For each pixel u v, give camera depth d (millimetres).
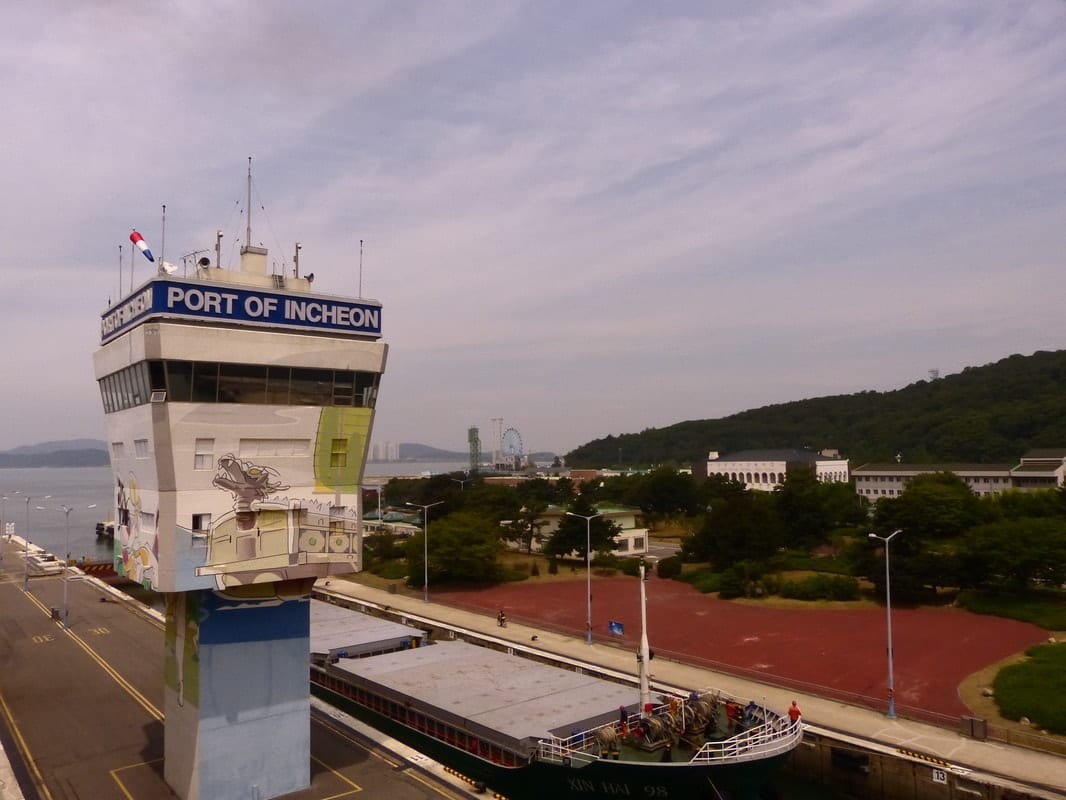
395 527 146125
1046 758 37969
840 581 78188
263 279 36438
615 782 33969
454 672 50438
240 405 32375
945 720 43594
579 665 56312
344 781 35531
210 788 32531
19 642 64938
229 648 33219
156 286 31266
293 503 33844
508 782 38281
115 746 40594
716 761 32594
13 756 39219
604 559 103125
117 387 35906
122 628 70250
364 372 35969
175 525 30859
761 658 58469
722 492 148625
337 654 56062
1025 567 71312
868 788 38750
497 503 133875
